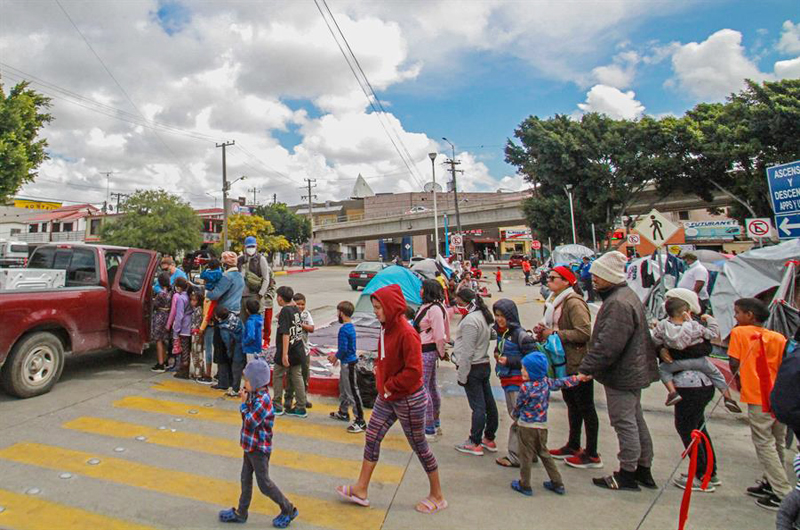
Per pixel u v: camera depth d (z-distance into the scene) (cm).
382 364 349
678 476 403
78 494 354
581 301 445
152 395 597
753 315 388
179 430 488
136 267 699
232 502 351
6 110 1513
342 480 394
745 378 374
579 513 343
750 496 374
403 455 451
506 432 520
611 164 3334
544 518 335
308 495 366
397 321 344
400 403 340
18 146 1533
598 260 397
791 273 795
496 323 455
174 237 3525
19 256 1850
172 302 674
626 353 376
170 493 361
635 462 377
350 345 516
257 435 314
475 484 390
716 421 559
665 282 1268
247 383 317
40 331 581
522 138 3606
